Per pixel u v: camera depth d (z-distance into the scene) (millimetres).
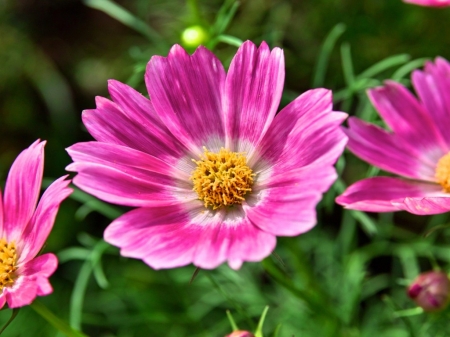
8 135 362
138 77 263
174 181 183
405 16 327
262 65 179
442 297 188
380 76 325
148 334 300
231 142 187
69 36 383
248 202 177
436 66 213
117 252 273
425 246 283
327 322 227
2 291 176
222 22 240
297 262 227
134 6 368
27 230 179
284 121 175
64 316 311
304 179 156
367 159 198
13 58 374
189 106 187
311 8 338
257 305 282
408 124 206
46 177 345
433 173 203
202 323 303
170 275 293
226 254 150
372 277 314
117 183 166
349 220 292
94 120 178
